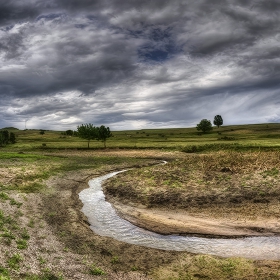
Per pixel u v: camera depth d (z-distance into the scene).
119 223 25.09
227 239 20.97
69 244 19.94
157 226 23.89
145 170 44.69
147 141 122.56
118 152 83.75
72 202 31.00
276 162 41.38
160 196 30.52
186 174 39.19
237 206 27.09
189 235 21.95
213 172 38.94
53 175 44.81
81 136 94.56
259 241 20.42
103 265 17.08
